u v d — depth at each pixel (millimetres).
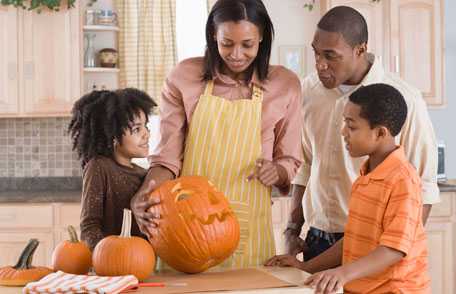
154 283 1846
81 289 1703
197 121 2191
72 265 1963
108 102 2457
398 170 2080
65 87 4953
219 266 2166
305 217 2686
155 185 2061
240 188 2189
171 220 1958
